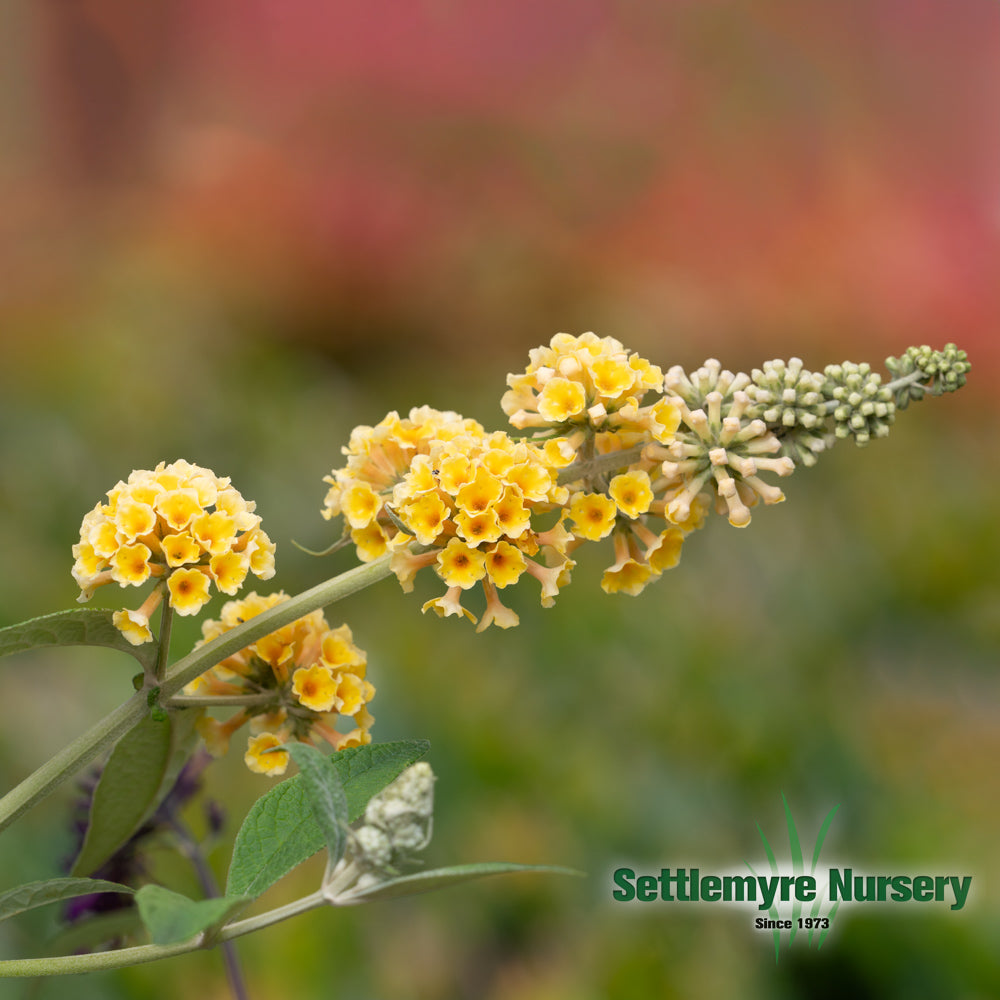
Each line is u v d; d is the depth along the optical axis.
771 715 1.36
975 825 1.23
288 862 0.81
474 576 0.82
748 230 2.67
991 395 2.40
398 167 2.65
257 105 2.70
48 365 1.94
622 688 1.38
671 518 0.83
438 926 1.08
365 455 0.84
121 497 0.81
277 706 0.84
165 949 0.80
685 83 2.76
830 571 1.77
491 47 2.73
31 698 1.20
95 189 2.61
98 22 2.64
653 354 2.53
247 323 2.37
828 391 0.84
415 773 0.81
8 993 0.97
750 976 1.04
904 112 2.74
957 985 1.02
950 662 1.68
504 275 2.60
